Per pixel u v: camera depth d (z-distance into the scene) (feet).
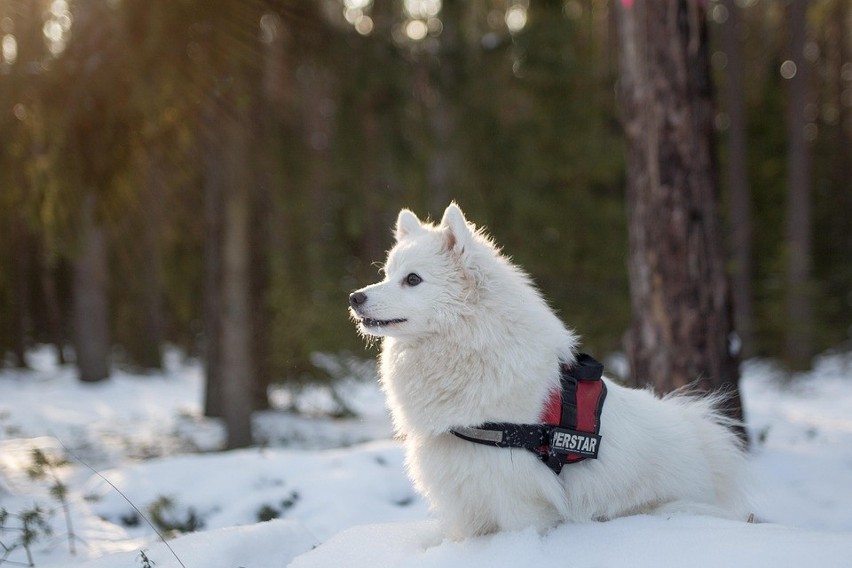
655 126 17.99
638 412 10.69
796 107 51.29
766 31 63.82
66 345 67.46
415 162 33.17
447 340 10.02
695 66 18.06
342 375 35.63
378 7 31.04
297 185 29.91
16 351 54.90
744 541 8.24
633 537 9.06
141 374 60.49
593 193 41.81
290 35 24.50
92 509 15.06
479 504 9.88
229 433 30.32
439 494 10.07
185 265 42.27
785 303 49.62
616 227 39.86
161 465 17.21
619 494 10.14
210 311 37.96
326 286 35.24
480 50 35.86
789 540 8.08
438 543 10.34
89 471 18.48
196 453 29.22
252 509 14.92
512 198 36.52
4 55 17.40
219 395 37.88
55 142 18.08
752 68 65.46
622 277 39.17
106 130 18.37
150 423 36.29
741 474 11.83
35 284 59.21
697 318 17.87
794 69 51.39
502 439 9.52
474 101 35.14
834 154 67.77
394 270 10.83
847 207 67.05
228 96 19.56
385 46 30.27
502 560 8.86
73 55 17.54
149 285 55.98
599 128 39.60
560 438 9.55
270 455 18.12
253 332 37.60
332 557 10.03
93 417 38.24
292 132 28.09
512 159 36.40
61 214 19.47
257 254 37.40
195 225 37.52
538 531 9.74
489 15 39.24
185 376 63.93
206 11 16.67
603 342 37.14
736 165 53.57
